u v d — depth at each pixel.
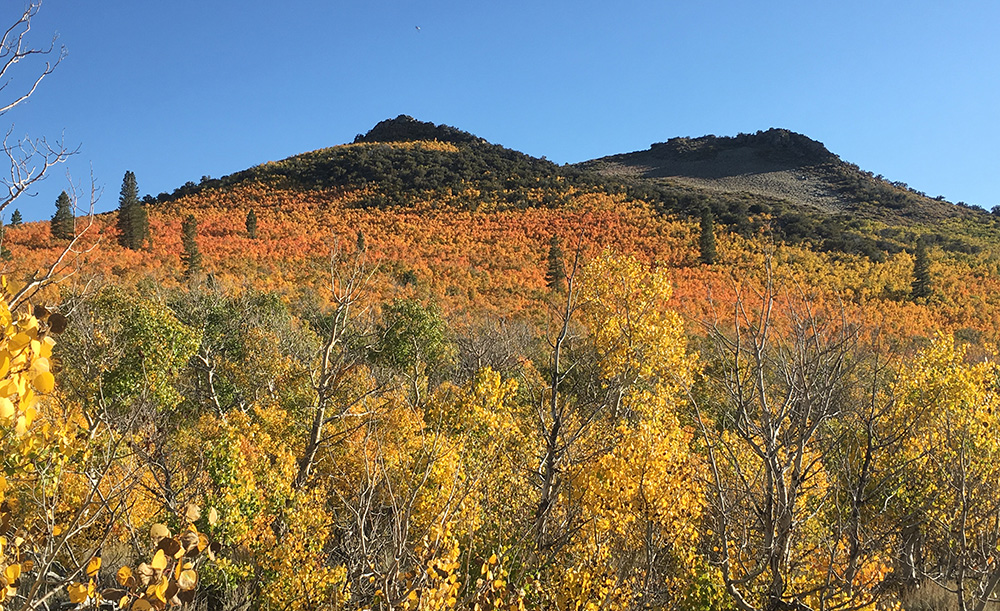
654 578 6.86
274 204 118.06
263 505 9.52
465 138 174.25
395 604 4.50
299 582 8.17
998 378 11.31
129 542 6.40
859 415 5.07
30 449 3.40
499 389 11.12
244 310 28.53
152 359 16.25
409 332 23.25
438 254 79.75
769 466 5.06
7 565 2.95
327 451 12.02
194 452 10.61
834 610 4.84
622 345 12.73
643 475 7.03
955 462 6.23
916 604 7.57
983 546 5.01
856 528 4.91
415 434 11.82
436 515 6.04
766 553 5.16
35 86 3.88
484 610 5.53
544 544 7.84
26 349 2.01
